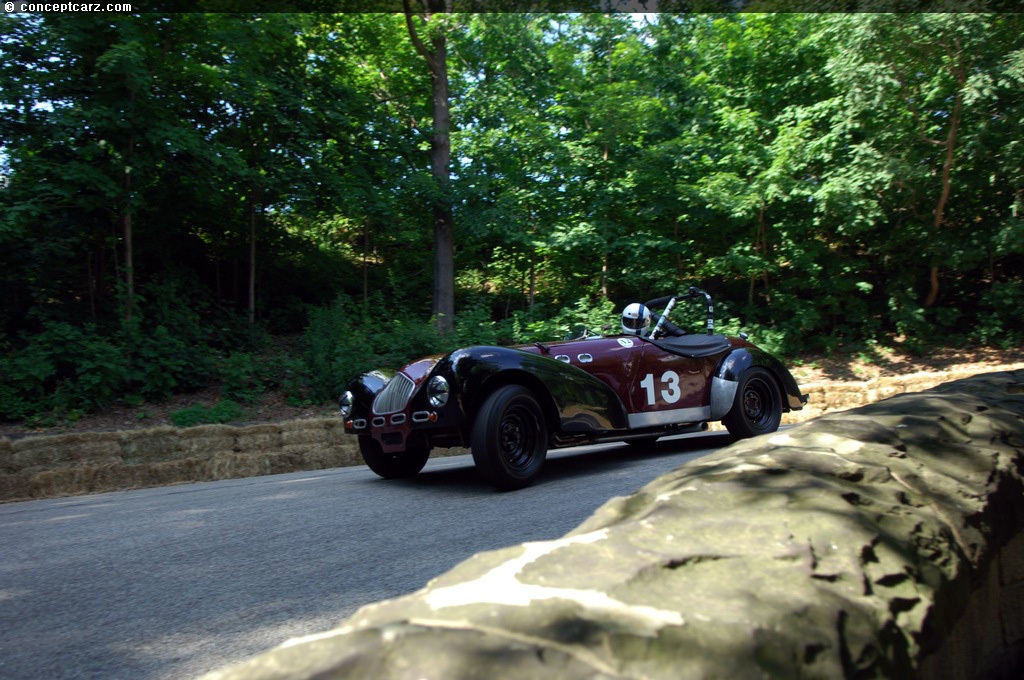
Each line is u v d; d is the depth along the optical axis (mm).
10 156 9867
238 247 15289
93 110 9789
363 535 3580
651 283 16391
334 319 12875
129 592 2789
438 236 15430
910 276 16422
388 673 627
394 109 15680
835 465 1276
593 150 15656
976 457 1409
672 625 709
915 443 1460
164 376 10422
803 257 15797
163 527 4074
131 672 2012
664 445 6910
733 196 15203
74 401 9711
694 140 15641
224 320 13391
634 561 859
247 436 8180
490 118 15875
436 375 4574
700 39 17641
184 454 7891
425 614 742
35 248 10641
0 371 9312
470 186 15047
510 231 15047
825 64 15930
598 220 15625
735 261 15602
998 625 1276
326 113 13250
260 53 12367
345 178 14047
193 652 2141
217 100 12312
